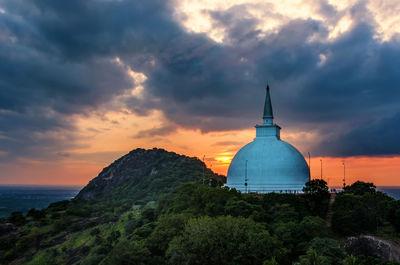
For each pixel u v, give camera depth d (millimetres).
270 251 82500
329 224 110375
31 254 175625
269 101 154375
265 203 112875
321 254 78375
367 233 103375
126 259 86250
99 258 129375
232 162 147250
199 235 85375
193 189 132125
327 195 122188
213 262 85125
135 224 151500
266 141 146125
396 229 106562
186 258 83375
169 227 99562
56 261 162750
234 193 117812
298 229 93875
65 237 195625
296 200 112250
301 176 136625
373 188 136500
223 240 85188
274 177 135375
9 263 168500
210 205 110000
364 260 76688
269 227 97250
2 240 186500
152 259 89562
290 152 140625
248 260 82375
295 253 90312
